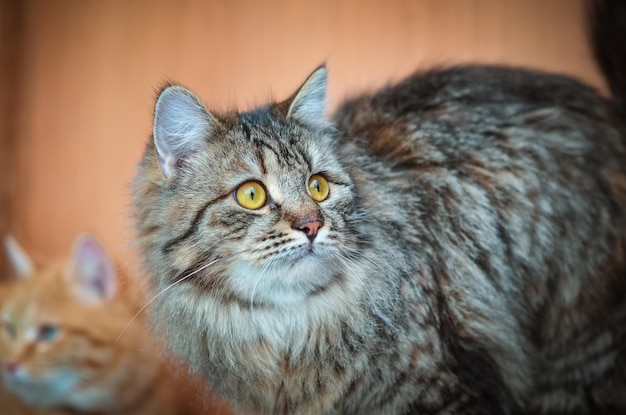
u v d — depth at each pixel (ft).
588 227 2.23
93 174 3.21
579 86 2.38
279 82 3.15
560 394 2.34
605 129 2.30
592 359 2.31
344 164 2.11
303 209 1.96
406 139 2.22
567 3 2.97
